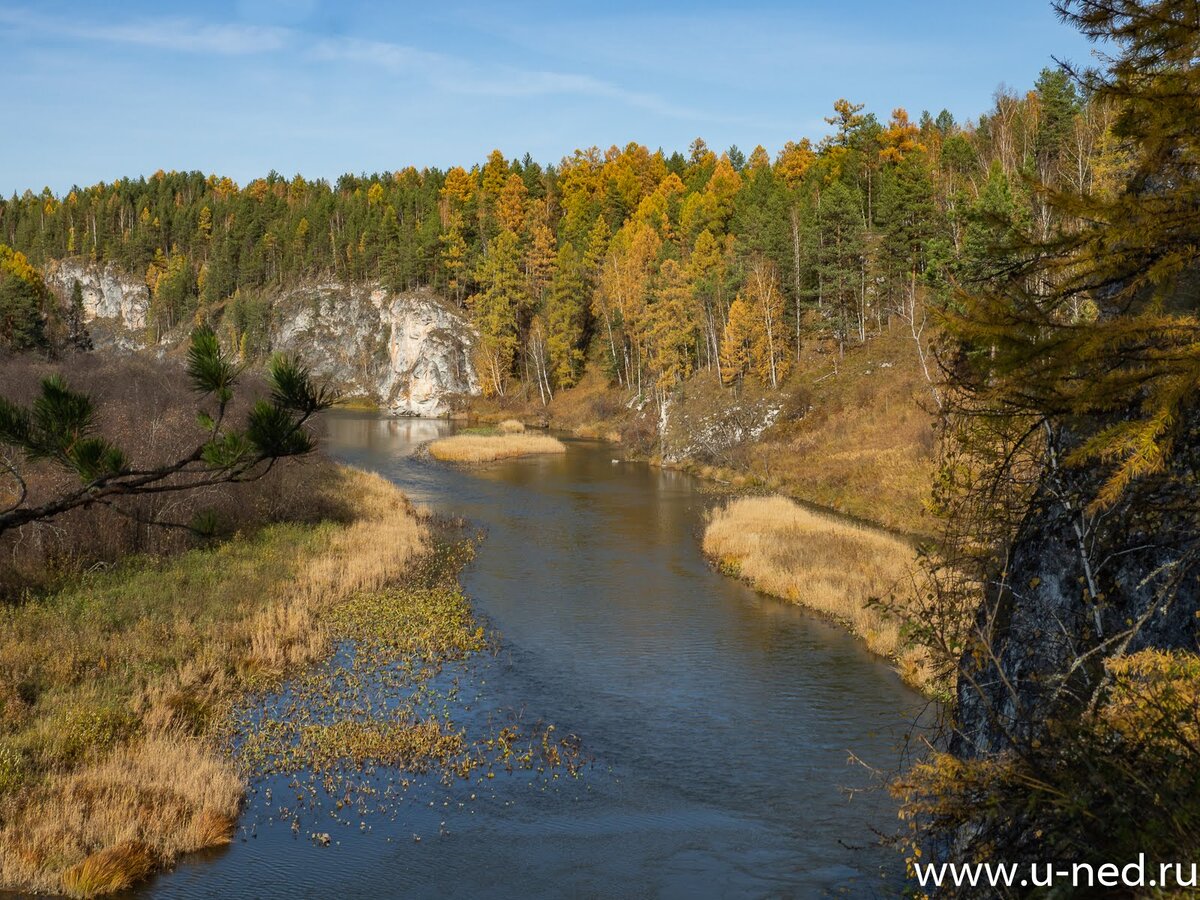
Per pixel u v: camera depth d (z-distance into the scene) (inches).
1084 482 275.0
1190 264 228.5
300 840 531.2
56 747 596.4
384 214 5575.8
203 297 6240.2
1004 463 291.3
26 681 697.6
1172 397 194.1
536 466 2378.2
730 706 736.3
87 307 7052.2
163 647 805.2
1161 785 197.0
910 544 1264.8
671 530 1480.1
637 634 930.1
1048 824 220.8
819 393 2337.6
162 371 2000.5
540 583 1139.3
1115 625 290.4
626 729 693.9
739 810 567.5
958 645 301.0
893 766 611.5
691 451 2370.8
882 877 482.0
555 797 587.5
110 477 267.3
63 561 1004.6
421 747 653.9
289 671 809.5
